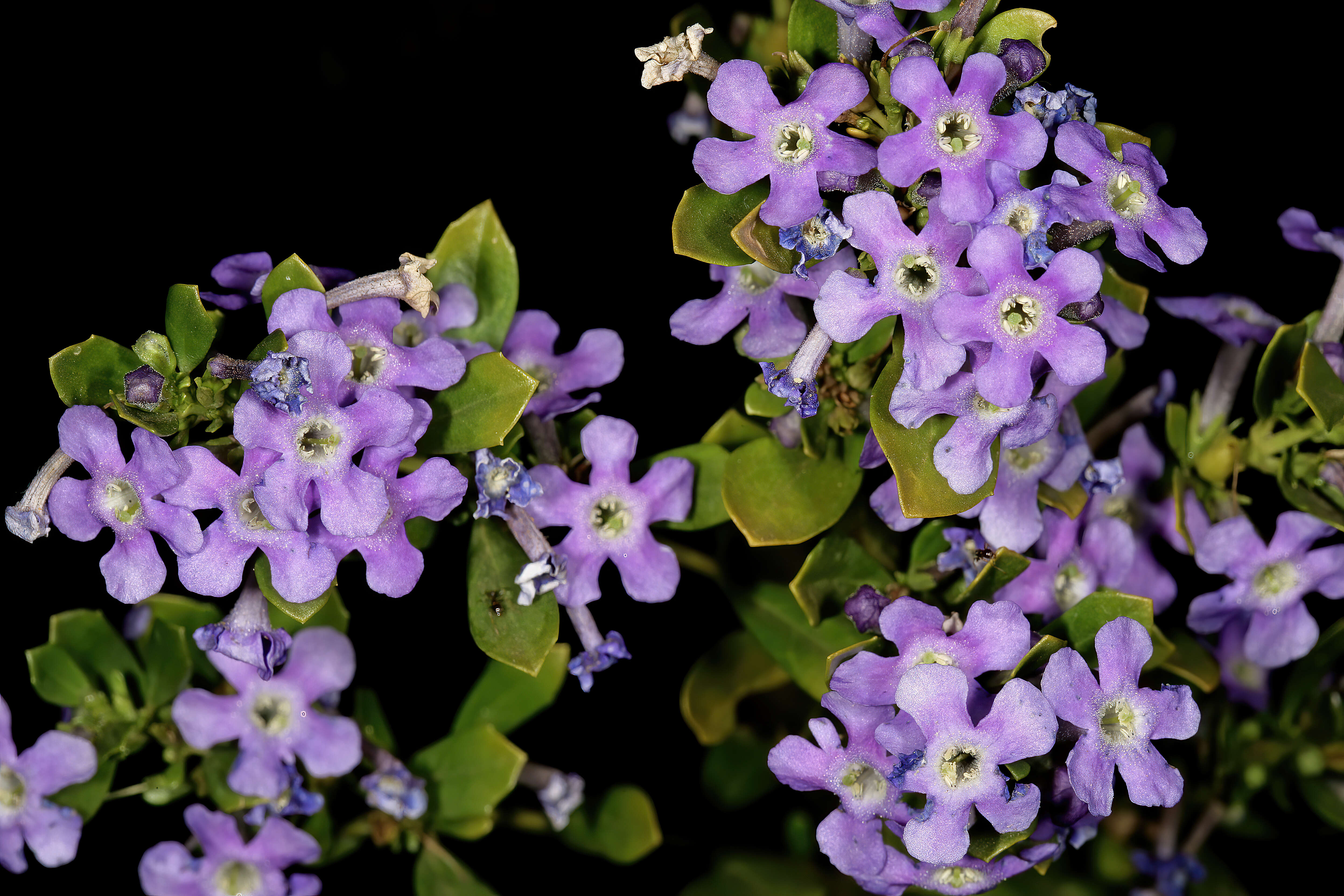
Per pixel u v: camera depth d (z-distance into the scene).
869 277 0.29
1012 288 0.28
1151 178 0.28
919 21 0.29
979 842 0.28
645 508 0.30
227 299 0.29
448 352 0.29
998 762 0.28
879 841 0.29
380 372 0.29
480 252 0.30
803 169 0.28
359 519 0.28
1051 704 0.28
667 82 0.28
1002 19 0.29
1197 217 0.28
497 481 0.29
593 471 0.30
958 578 0.30
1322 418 0.30
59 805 0.30
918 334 0.28
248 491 0.28
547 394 0.30
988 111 0.28
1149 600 0.29
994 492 0.30
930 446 0.28
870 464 0.30
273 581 0.28
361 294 0.29
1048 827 0.29
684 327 0.30
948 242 0.28
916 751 0.28
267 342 0.28
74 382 0.28
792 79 0.29
